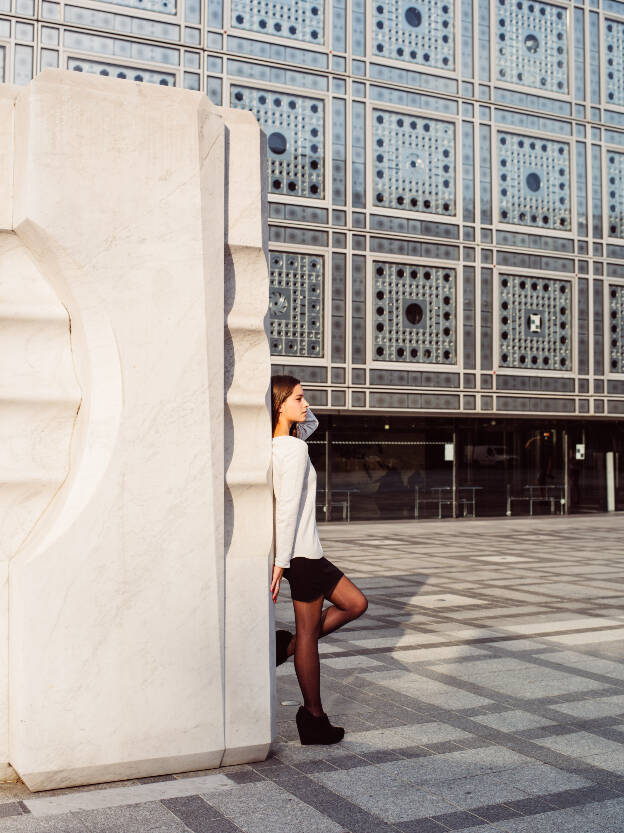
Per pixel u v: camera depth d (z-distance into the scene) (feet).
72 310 13.21
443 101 63.05
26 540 13.17
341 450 63.36
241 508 14.19
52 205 12.74
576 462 71.56
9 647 12.77
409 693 17.95
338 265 59.36
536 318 66.08
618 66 70.18
